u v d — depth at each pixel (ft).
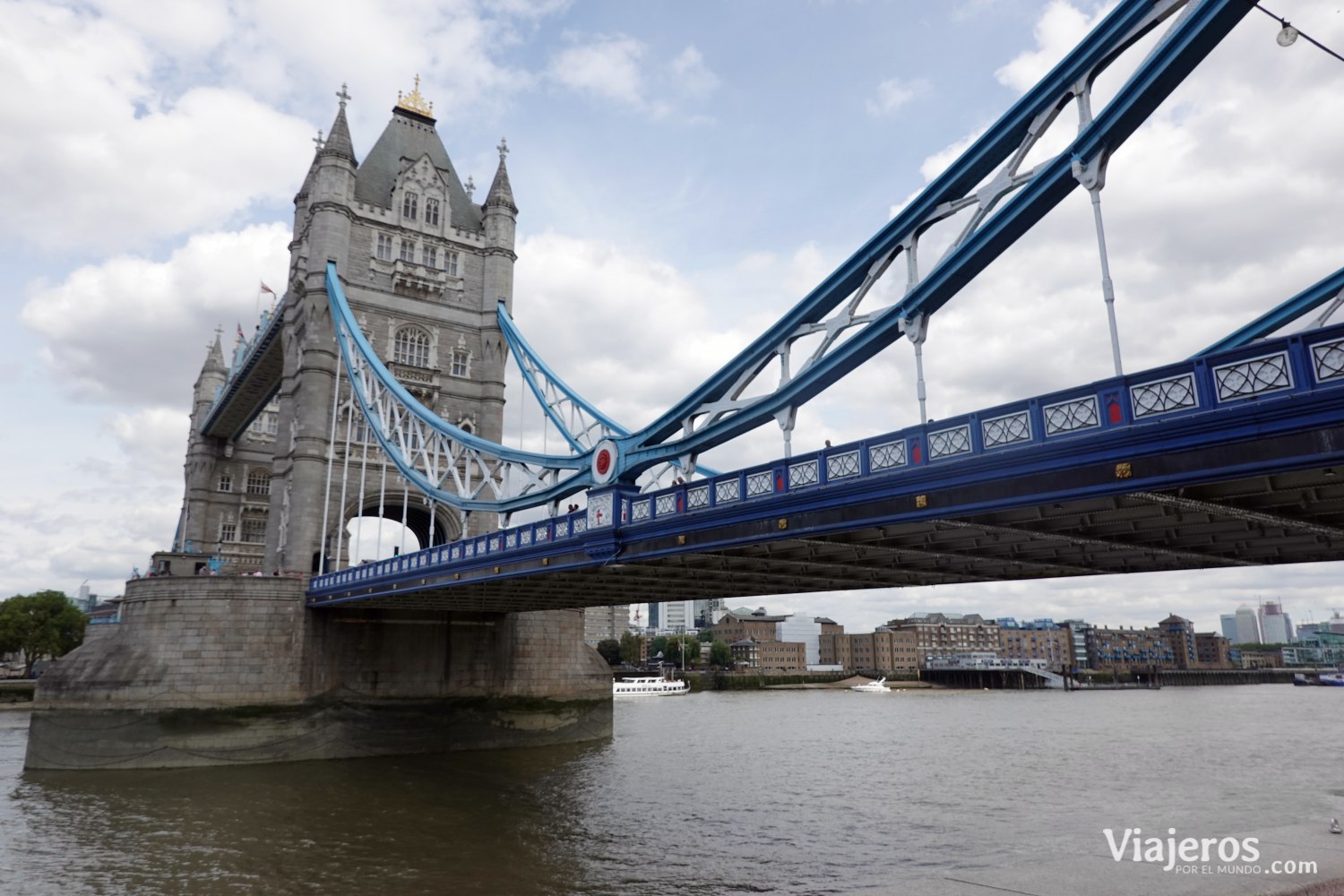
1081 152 46.80
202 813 95.14
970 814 98.22
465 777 119.96
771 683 499.51
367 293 177.27
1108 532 55.62
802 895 65.77
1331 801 107.96
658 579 90.07
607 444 84.43
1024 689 520.83
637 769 130.52
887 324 57.41
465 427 181.47
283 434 179.22
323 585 136.56
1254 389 37.83
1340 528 50.24
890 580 86.53
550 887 68.08
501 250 191.72
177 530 293.64
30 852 78.64
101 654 132.77
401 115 198.70
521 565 89.81
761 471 64.03
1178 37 42.70
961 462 49.32
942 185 56.49
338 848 80.02
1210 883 27.20
